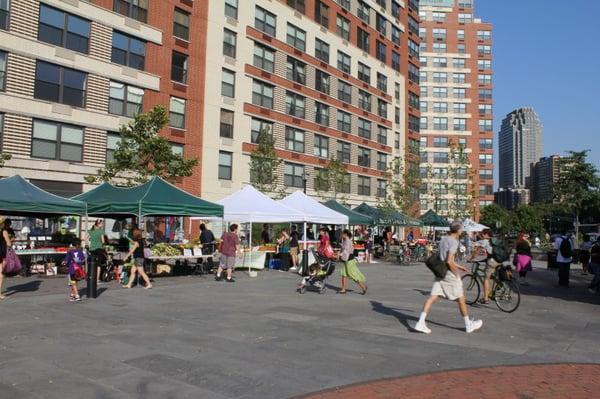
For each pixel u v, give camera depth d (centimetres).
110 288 1475
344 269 1442
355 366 670
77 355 709
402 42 6175
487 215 9156
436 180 7319
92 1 2783
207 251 2042
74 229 2644
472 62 9606
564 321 1037
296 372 641
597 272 1546
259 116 3859
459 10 9694
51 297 1268
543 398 549
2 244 1226
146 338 822
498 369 659
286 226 3688
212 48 3509
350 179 5003
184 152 3300
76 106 2700
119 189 1920
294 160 4231
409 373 641
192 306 1169
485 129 9494
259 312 1096
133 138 2358
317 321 996
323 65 4634
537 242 6047
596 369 665
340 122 4906
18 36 2444
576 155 4584
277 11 4125
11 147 2416
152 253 1784
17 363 665
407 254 2831
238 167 3662
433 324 979
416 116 6444
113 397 544
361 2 5322
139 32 3022
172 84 3222
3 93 2386
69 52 2656
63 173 2608
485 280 1247
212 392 564
